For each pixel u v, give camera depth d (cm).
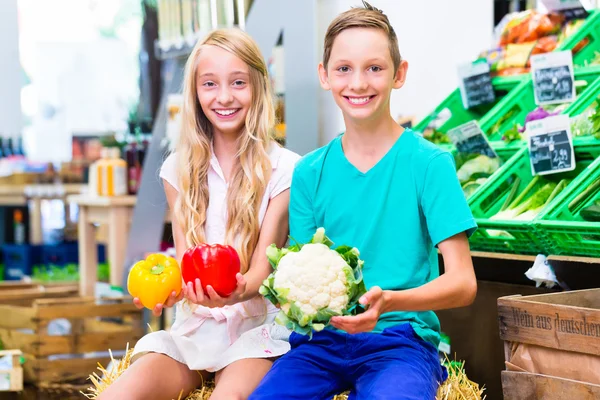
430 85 407
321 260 197
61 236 782
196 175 255
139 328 440
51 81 762
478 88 343
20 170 763
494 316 295
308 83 398
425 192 219
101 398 216
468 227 213
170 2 487
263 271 243
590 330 197
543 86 324
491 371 296
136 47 769
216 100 249
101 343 429
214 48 249
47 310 420
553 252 273
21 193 753
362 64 216
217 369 235
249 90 251
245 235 246
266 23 412
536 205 299
